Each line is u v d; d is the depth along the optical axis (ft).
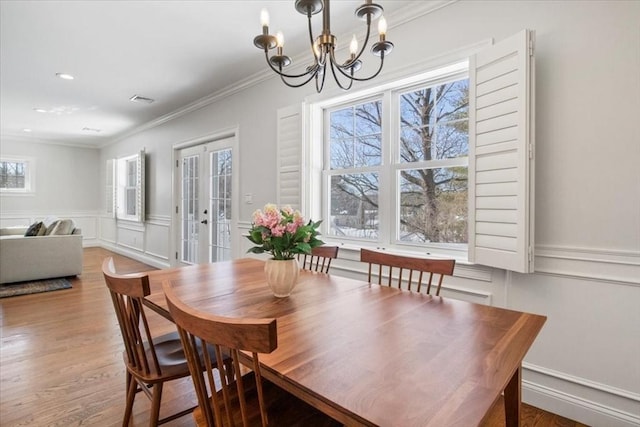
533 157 5.77
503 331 3.73
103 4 7.49
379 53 4.99
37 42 9.25
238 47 9.59
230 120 13.23
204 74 11.64
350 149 9.71
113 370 7.50
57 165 25.13
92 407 6.19
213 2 7.45
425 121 8.21
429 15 7.47
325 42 4.66
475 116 6.62
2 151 22.86
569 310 5.83
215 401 2.94
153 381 4.43
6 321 10.38
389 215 8.71
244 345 2.58
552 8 5.91
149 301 4.79
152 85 12.73
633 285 5.28
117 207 23.39
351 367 2.92
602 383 5.55
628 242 5.31
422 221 8.26
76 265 15.90
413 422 2.21
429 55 7.47
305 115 10.09
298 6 4.34
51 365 7.70
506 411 4.21
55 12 7.78
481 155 6.51
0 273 14.10
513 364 2.99
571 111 5.75
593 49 5.55
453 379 2.73
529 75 5.71
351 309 4.47
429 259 5.67
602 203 5.50
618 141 5.36
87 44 9.38
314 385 2.64
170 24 8.34
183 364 4.78
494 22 6.57
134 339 4.54
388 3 7.55
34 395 6.53
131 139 21.33
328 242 9.93
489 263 6.39
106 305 12.00
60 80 12.15
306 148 10.08
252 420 3.57
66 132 21.59
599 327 5.57
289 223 4.94
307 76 10.16
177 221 17.02
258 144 12.01
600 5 5.48
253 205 12.28
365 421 2.26
